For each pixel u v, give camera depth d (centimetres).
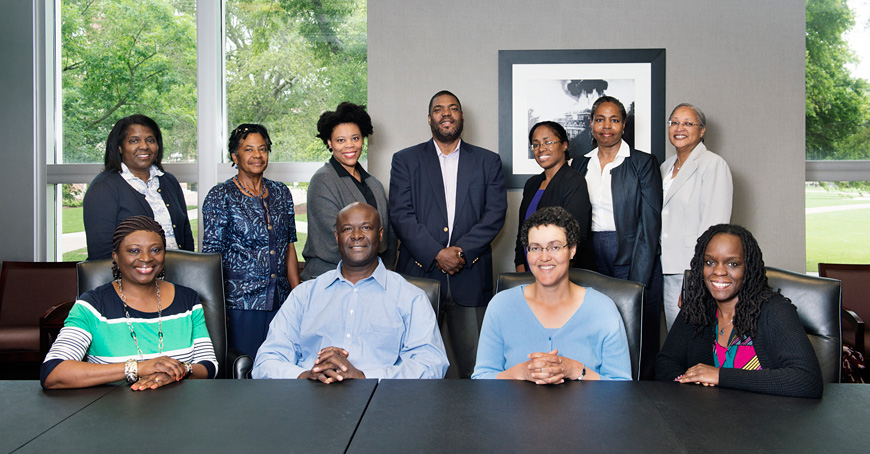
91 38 429
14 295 379
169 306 204
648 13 368
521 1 370
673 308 313
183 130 427
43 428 126
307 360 215
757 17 367
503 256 375
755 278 174
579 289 195
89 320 190
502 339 196
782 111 369
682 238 308
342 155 312
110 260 227
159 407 139
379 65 373
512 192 373
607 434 122
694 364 186
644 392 150
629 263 309
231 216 278
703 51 368
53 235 432
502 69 369
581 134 369
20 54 416
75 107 431
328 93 421
